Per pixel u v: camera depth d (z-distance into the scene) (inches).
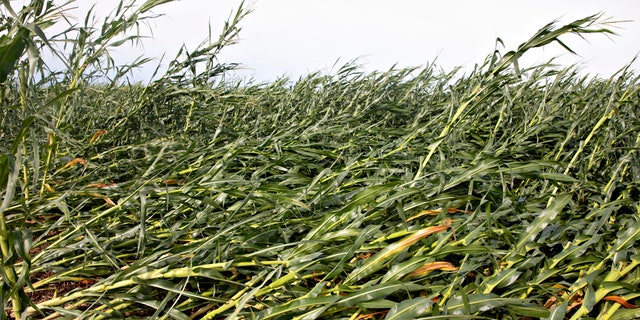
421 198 105.0
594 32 90.3
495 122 184.9
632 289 72.1
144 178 134.6
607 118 122.1
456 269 82.4
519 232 93.4
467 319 67.9
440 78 220.8
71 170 146.8
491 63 104.2
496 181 112.6
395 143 143.6
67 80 144.3
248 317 75.7
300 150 142.5
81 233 101.0
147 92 166.9
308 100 225.6
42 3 100.0
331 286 86.0
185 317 75.6
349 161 128.8
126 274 81.1
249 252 94.9
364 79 231.1
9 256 65.4
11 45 56.2
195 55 165.0
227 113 216.4
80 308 85.1
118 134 167.3
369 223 102.9
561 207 84.5
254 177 123.0
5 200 56.4
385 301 69.7
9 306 85.4
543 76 179.9
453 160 137.9
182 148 165.2
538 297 79.8
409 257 89.7
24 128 62.2
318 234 90.2
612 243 91.9
